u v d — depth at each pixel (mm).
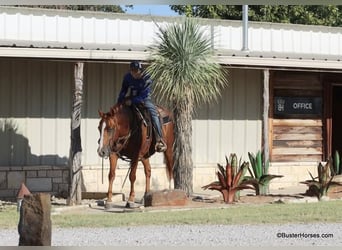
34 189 17281
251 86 19703
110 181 14547
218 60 16781
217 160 19266
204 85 15703
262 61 17766
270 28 20969
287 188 19375
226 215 13094
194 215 13102
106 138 13883
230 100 19438
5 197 16984
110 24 18953
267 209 14070
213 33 19828
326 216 13023
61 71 17750
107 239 10391
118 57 16297
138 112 14492
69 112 17797
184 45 15180
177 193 14836
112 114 13961
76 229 11461
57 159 17656
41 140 17531
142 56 16484
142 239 10406
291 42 21266
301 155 20188
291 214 13281
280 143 19938
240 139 19562
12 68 17297
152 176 18438
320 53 21656
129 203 14594
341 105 24703
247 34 19859
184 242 10148
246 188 15555
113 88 18219
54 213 13609
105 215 13258
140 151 14625
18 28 18125
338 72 19656
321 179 16312
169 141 15586
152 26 19328
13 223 12258
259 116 19781
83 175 17750
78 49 15820
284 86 20016
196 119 19031
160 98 16562
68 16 18594
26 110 17422
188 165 16141
